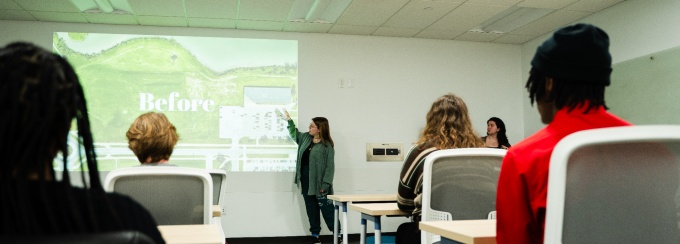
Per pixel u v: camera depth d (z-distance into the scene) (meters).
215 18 5.46
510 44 6.61
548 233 0.91
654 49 4.63
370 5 5.05
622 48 5.00
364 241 2.92
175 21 5.57
